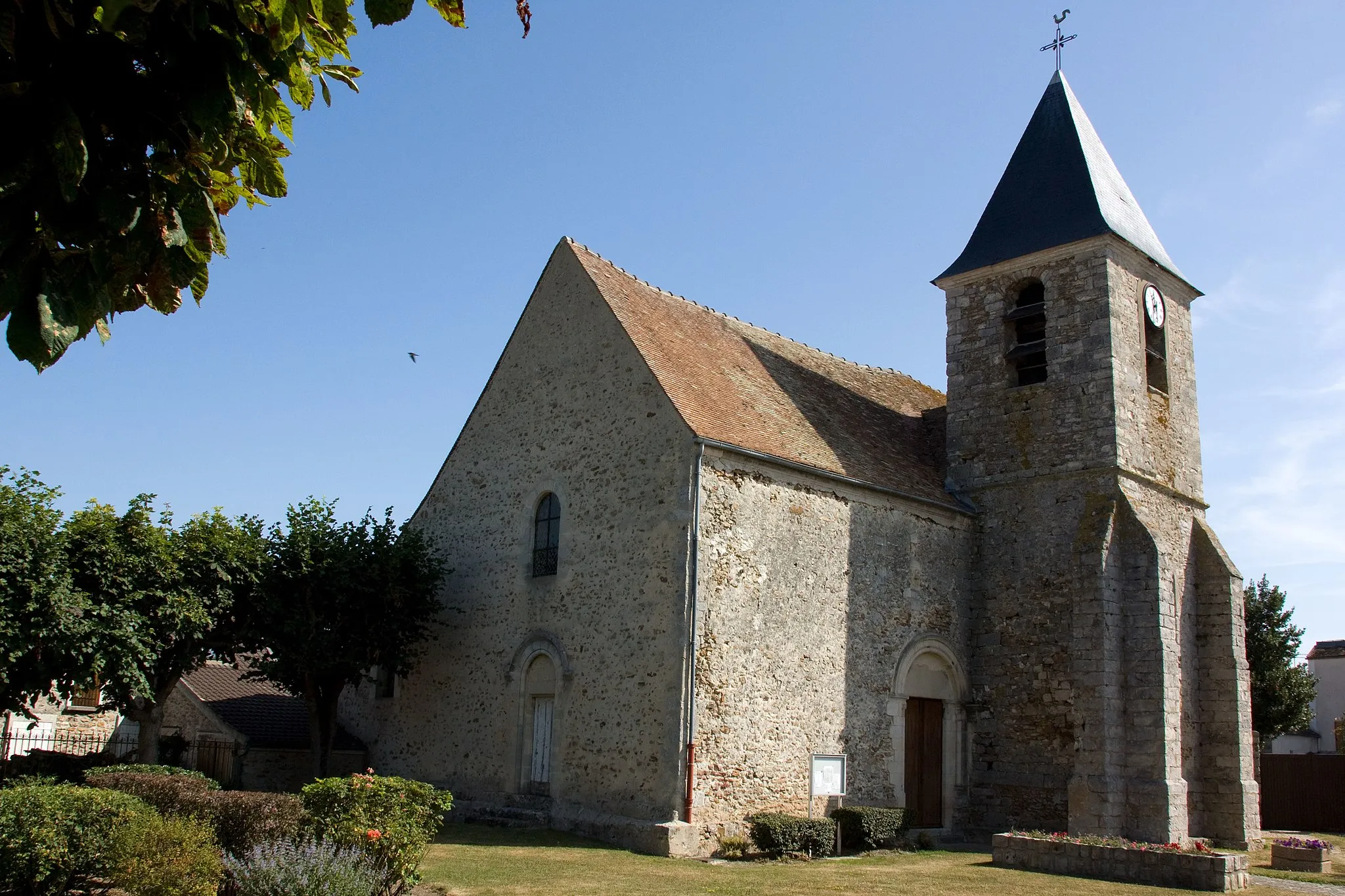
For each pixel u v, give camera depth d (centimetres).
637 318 1795
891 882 1241
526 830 1558
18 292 308
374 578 1789
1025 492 1950
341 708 2144
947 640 1878
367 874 912
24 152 300
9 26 285
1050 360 1986
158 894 864
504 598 1806
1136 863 1307
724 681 1494
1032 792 1800
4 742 2050
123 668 1499
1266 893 1254
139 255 329
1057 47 2289
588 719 1582
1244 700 1930
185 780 1139
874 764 1684
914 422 2270
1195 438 2138
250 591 1714
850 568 1723
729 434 1593
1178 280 2156
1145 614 1759
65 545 1497
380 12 332
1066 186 2078
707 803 1438
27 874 913
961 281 2153
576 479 1725
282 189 379
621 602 1578
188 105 324
